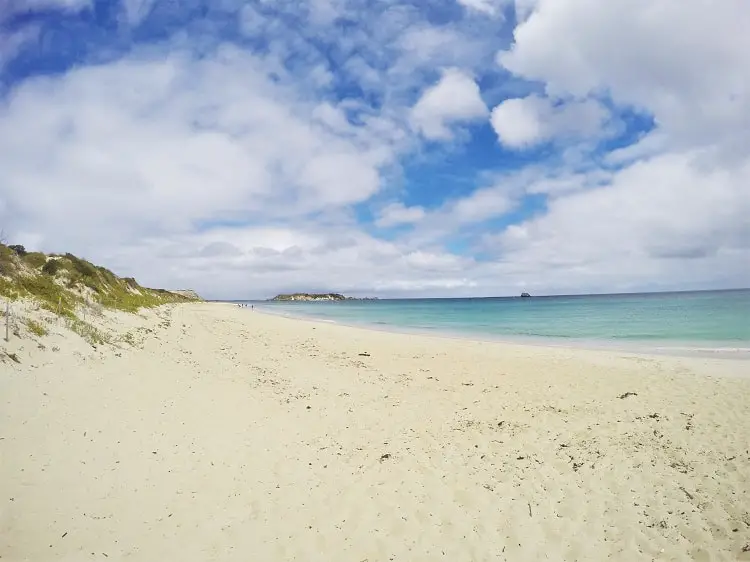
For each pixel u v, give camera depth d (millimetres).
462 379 15141
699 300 81438
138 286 36781
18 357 8961
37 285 15109
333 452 8562
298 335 27359
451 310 75062
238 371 14703
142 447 7484
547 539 5883
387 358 19406
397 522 6223
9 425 6809
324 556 5434
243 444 8453
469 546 5730
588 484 7281
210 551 5297
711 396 12117
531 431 9742
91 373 10023
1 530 4820
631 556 5523
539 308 74062
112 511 5684
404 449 8812
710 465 7777
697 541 5742
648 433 9398
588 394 12773
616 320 40281
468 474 7711
